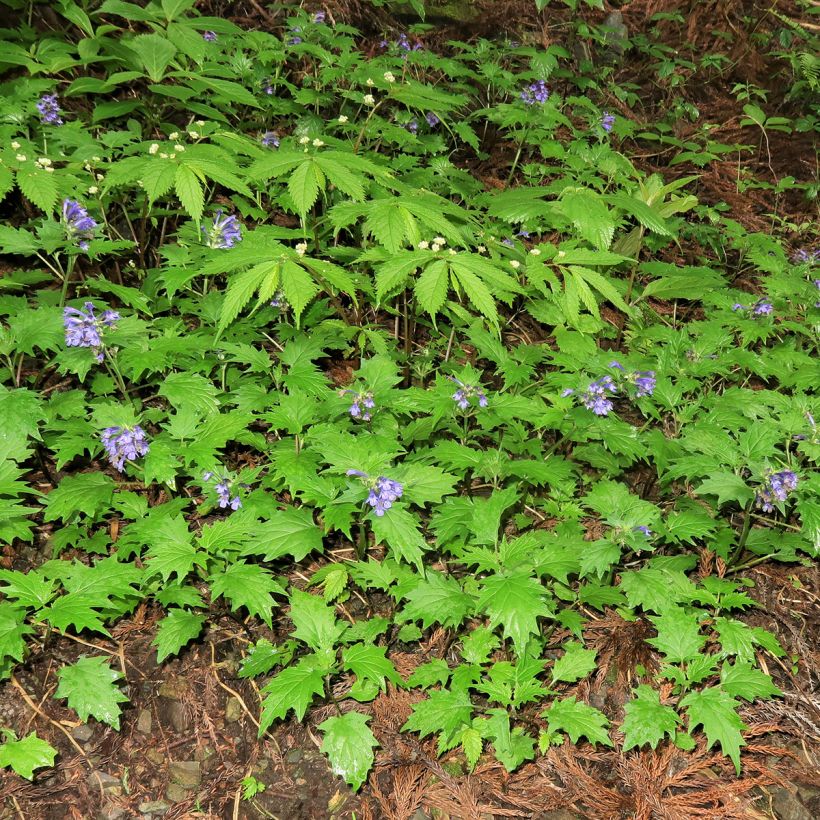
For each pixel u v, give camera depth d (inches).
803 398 63.7
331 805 51.6
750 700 54.9
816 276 83.0
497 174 97.0
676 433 65.6
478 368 72.2
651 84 123.0
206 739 53.2
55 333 58.2
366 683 54.4
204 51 72.6
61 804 50.7
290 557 59.7
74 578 52.4
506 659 56.4
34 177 58.7
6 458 54.8
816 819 52.2
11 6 83.1
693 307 84.0
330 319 68.2
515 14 118.4
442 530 56.2
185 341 59.3
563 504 62.1
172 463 54.7
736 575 62.1
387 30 108.9
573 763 53.3
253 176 54.5
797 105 123.7
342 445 54.5
